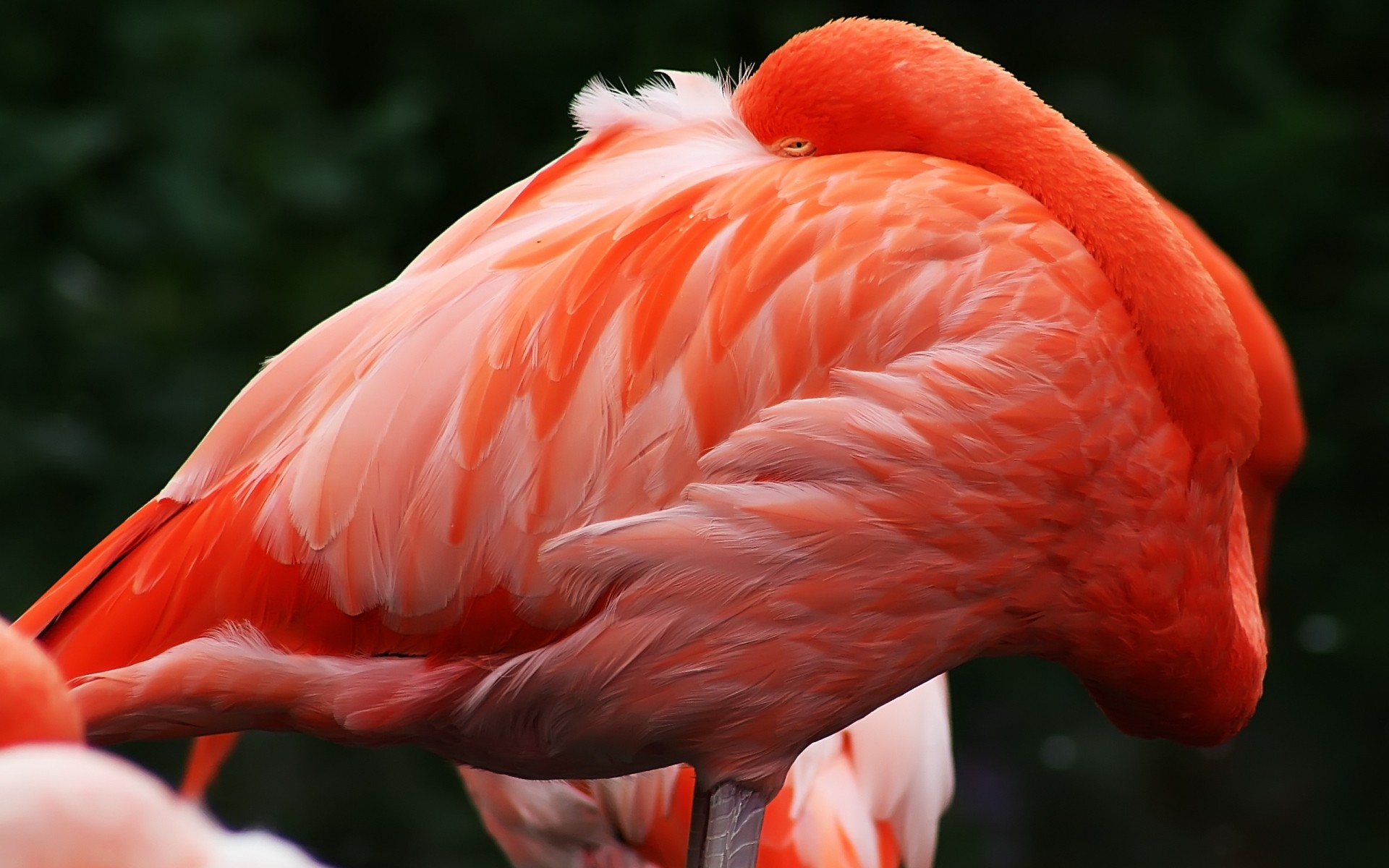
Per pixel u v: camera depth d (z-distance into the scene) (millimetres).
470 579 6402
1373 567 9305
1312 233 11180
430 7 11141
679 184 6441
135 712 6418
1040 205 6414
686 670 6398
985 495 6387
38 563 8484
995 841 7148
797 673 6402
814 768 6664
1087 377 6391
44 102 10734
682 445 6391
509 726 6438
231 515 6418
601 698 6410
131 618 6422
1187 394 6410
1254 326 6621
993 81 6438
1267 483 6641
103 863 4320
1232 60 11578
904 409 6379
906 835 6723
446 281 6438
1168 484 6414
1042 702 8258
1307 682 8125
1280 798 7281
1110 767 7605
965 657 6438
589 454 6395
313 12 11141
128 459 9484
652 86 6523
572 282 6410
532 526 6395
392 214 10750
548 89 11180
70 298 9977
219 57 10672
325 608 6410
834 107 6445
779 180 6418
